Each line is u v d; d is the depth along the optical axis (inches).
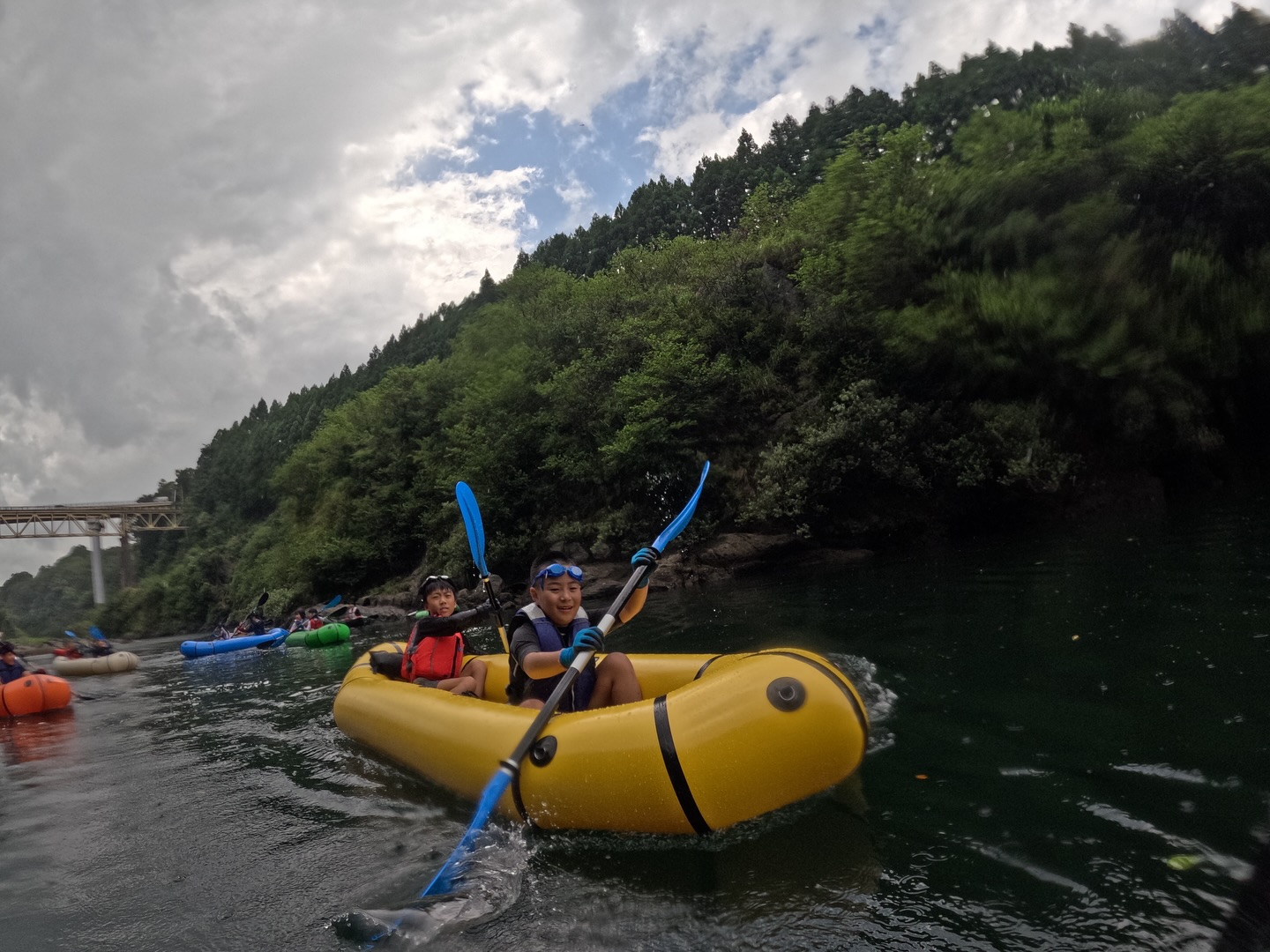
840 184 602.9
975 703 143.1
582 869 96.4
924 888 81.6
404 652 211.6
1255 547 275.0
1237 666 141.6
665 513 598.5
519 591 697.6
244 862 113.8
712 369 587.5
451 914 88.0
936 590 292.5
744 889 86.2
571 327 791.1
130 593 2132.1
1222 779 97.7
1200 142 461.7
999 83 1240.2
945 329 489.7
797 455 519.2
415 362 2625.5
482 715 133.3
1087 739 117.9
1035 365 486.6
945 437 509.4
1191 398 499.8
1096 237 456.8
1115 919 71.9
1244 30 617.3
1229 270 467.5
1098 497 503.2
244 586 1437.0
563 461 691.4
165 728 241.8
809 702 102.3
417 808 128.6
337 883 102.4
